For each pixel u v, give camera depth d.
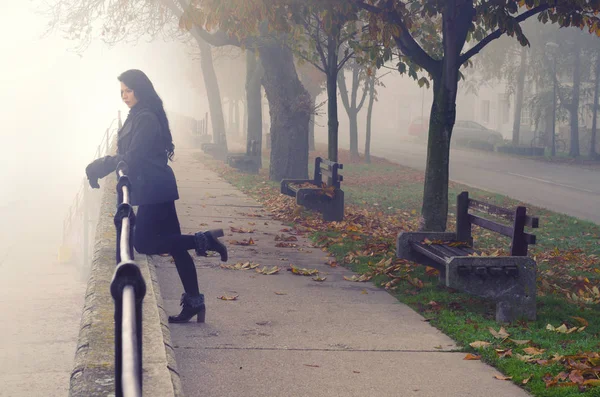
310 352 5.50
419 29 14.54
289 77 20.80
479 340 5.88
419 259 8.15
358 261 9.37
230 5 10.51
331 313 6.75
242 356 5.31
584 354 5.28
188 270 5.93
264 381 4.80
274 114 20.98
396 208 18.06
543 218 16.70
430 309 7.02
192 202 15.19
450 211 18.27
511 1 10.30
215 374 4.89
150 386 3.73
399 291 7.83
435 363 5.34
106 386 3.51
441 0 10.41
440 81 10.95
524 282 6.60
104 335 4.30
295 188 13.78
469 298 7.49
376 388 4.75
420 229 11.20
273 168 21.05
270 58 20.61
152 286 5.92
